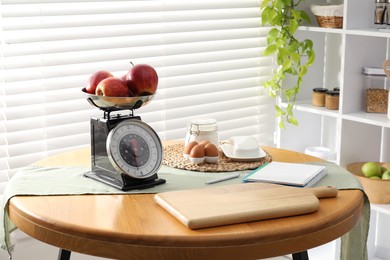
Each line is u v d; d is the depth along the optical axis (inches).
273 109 153.9
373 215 138.6
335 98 134.5
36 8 117.0
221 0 140.2
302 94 147.2
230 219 73.2
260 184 84.6
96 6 123.4
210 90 142.3
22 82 118.4
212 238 70.1
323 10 132.3
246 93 149.2
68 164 96.4
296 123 140.4
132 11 127.0
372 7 128.9
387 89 129.9
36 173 91.8
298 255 95.4
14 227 89.5
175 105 137.5
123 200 81.6
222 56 142.8
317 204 77.5
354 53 128.9
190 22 137.1
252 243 71.0
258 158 97.5
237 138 102.7
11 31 116.0
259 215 74.5
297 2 142.4
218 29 140.6
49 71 120.3
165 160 96.8
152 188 85.7
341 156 132.6
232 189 82.7
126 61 129.2
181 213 73.8
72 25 120.7
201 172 92.4
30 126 119.5
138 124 88.5
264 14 137.6
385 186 123.3
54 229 74.6
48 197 82.5
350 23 126.5
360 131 134.0
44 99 120.7
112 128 87.0
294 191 81.3
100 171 89.6
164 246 70.2
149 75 87.1
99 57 125.2
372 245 140.9
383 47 133.6
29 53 117.3
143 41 130.0
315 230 74.4
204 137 100.0
